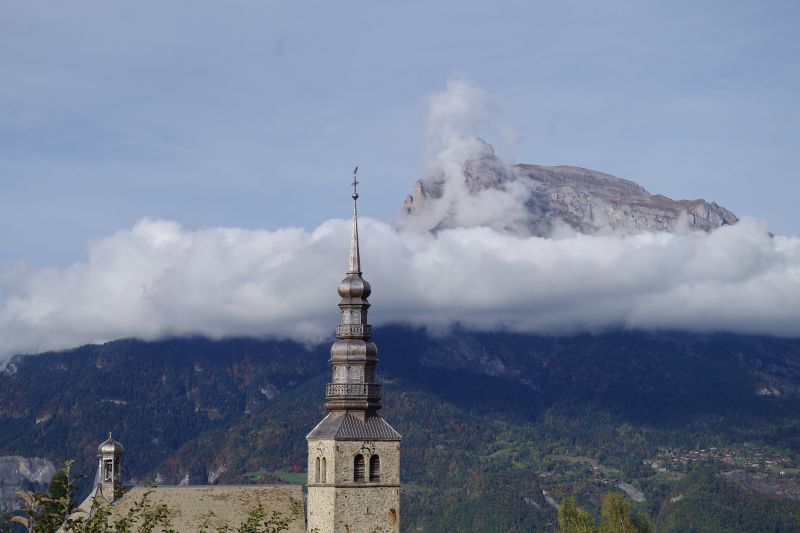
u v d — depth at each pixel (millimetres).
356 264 160125
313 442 158125
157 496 169375
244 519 167750
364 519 153375
